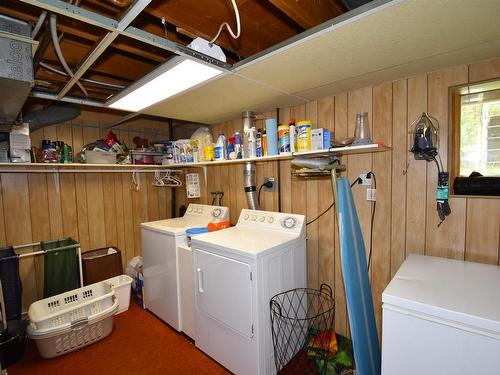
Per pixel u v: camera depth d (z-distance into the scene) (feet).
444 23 3.40
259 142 6.91
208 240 6.30
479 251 4.88
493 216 4.73
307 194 7.23
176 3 4.06
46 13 3.64
